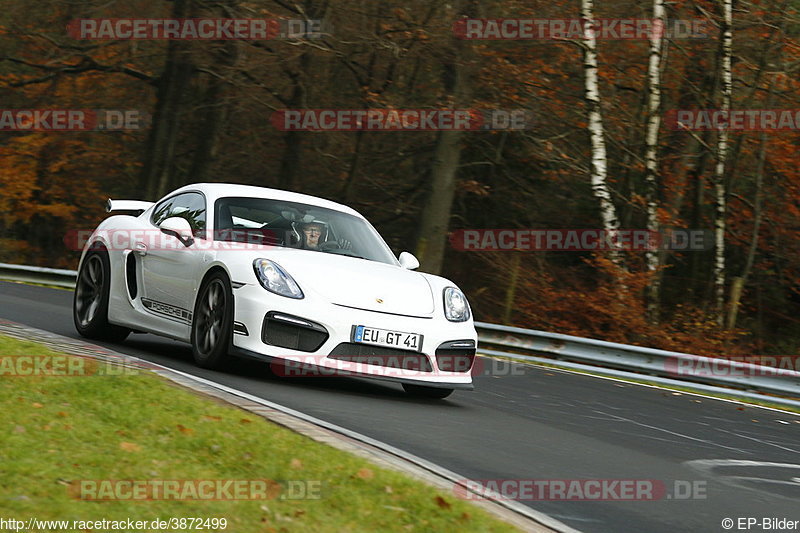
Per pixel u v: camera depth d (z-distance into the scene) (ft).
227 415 64.13
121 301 102.42
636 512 60.29
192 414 62.49
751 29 257.14
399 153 313.32
